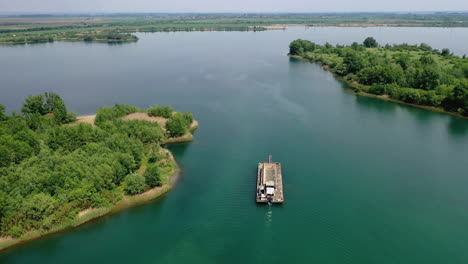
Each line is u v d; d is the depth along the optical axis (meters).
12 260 81.06
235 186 108.94
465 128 156.00
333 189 106.25
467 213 95.25
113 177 103.44
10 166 102.06
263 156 127.50
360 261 79.81
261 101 193.25
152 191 104.38
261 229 90.38
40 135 124.81
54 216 89.56
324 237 87.31
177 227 91.56
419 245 84.25
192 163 123.50
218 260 80.94
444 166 120.06
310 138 142.75
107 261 80.62
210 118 167.25
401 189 106.38
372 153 129.62
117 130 131.88
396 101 197.12
